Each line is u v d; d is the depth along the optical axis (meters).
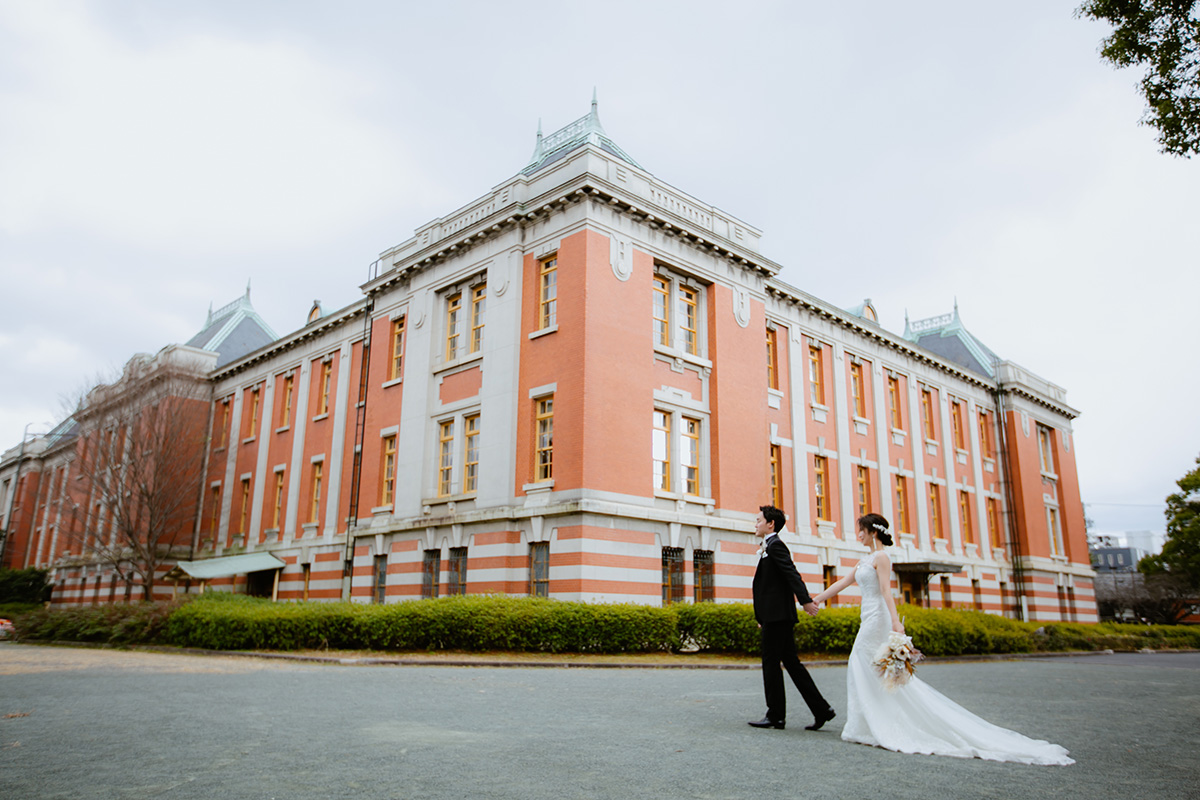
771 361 25.83
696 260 21.84
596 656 14.84
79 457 31.92
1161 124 9.55
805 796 4.06
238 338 40.47
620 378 18.94
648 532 18.59
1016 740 5.39
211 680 9.74
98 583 37.16
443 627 14.66
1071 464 40.84
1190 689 11.52
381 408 24.48
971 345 39.59
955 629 19.88
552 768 4.66
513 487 19.33
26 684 9.18
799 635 16.03
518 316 20.31
